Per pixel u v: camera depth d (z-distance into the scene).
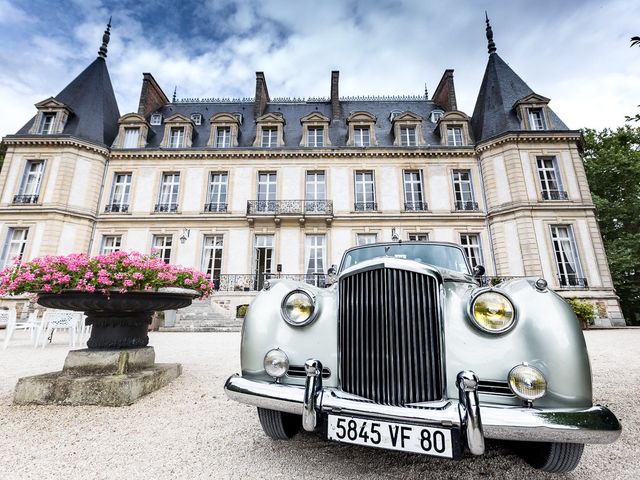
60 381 3.16
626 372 4.48
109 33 20.73
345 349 1.98
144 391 3.37
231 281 15.31
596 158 19.77
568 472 1.90
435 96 21.50
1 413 2.88
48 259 3.36
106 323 3.69
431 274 1.92
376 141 17.83
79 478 1.84
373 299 1.97
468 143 17.17
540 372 1.61
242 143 18.06
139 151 16.83
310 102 22.05
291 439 2.37
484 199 16.11
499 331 1.75
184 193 16.52
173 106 21.42
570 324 1.70
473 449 1.46
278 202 16.31
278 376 2.02
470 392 1.54
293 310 2.16
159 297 3.58
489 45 19.70
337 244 15.89
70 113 17.12
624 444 2.29
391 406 1.69
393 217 16.06
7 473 1.89
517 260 14.52
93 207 15.88
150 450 2.20
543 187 15.34
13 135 15.59
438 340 1.81
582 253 14.21
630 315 18.41
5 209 14.91
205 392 3.58
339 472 1.90
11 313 6.97
